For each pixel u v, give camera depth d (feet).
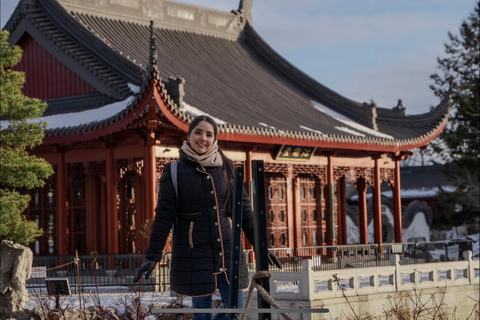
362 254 128.88
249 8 157.28
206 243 33.63
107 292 89.20
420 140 140.87
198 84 120.57
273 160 120.16
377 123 142.31
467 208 214.48
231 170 34.91
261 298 29.60
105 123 96.68
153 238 33.14
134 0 132.46
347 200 262.88
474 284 96.07
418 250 124.67
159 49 128.47
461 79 225.97
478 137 209.56
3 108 87.15
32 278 95.25
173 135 102.37
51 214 114.01
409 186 291.17
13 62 90.63
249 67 145.89
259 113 119.14
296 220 128.57
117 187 106.01
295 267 109.50
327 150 130.00
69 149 108.27
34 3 115.14
